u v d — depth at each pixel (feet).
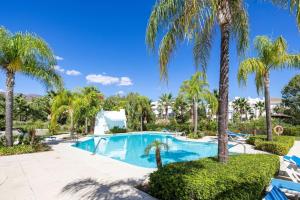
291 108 120.57
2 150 35.58
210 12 17.25
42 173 24.20
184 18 17.75
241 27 23.18
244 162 20.12
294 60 41.83
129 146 65.41
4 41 36.83
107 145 66.13
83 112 78.48
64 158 32.94
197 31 18.35
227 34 19.84
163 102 169.89
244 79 41.04
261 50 43.42
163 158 46.26
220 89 20.06
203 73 24.85
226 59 19.88
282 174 24.68
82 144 59.06
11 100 39.27
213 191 13.94
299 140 61.72
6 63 38.65
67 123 96.48
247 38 23.72
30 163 29.40
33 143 41.11
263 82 45.91
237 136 62.85
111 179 21.90
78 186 19.71
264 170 17.78
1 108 88.69
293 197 18.16
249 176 15.83
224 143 19.83
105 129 91.86
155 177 17.19
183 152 52.60
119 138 79.92
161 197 16.72
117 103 112.88
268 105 45.21
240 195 14.58
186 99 75.25
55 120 72.08
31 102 127.95
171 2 17.44
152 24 18.39
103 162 29.99
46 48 40.09
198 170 17.02
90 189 18.88
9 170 25.62
